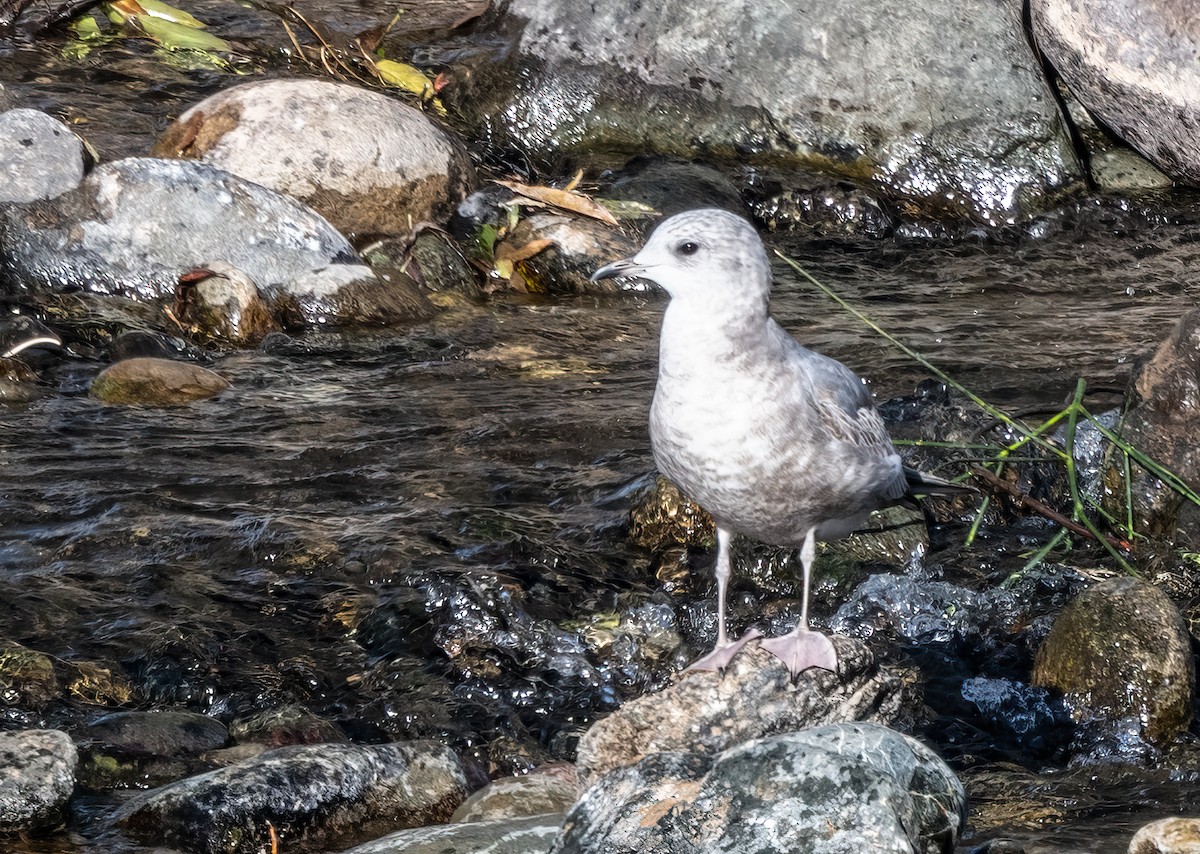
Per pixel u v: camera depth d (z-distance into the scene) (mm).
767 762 3971
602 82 12203
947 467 6977
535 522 6664
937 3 11891
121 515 6551
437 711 5391
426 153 10203
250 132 9898
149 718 5125
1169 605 5449
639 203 10844
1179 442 6703
